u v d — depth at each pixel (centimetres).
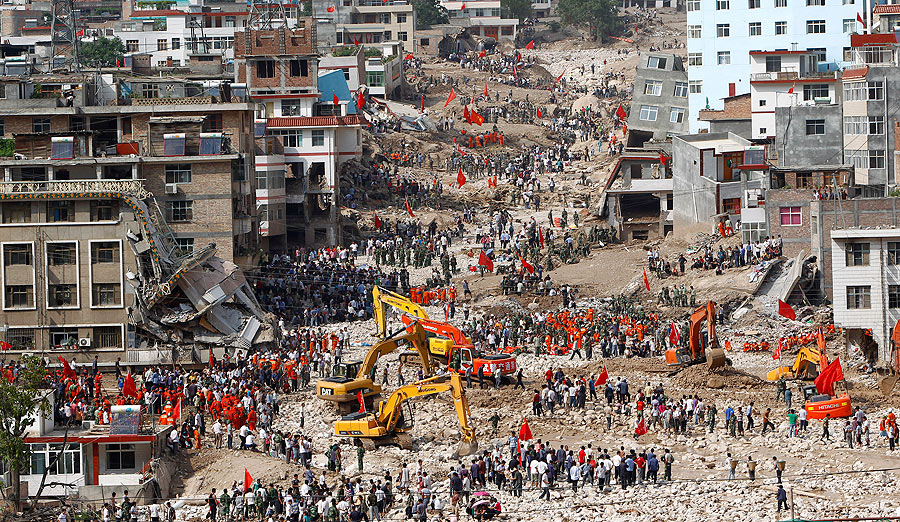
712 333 11212
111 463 8844
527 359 11881
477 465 8606
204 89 14612
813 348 11056
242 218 13588
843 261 11731
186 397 10350
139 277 11738
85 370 11406
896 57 15225
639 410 9769
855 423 9369
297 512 8056
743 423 9919
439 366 11131
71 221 11731
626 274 14275
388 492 8269
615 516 8025
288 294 13538
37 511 8238
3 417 8244
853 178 15088
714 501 8269
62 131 13650
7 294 11750
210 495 8344
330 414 10212
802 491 8419
